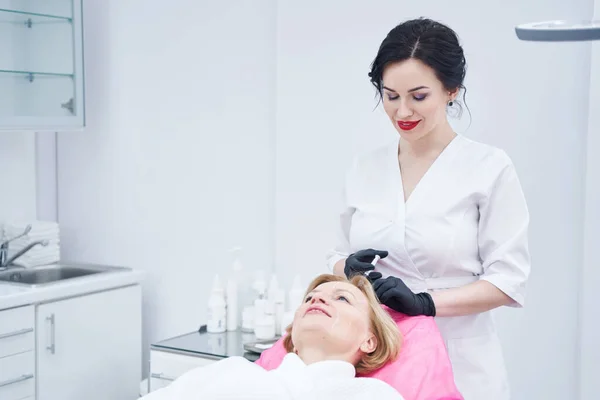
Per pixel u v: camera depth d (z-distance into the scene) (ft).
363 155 7.29
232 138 10.71
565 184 8.59
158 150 11.37
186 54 10.98
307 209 10.10
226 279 10.93
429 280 6.77
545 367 8.80
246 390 5.45
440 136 6.76
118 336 10.77
